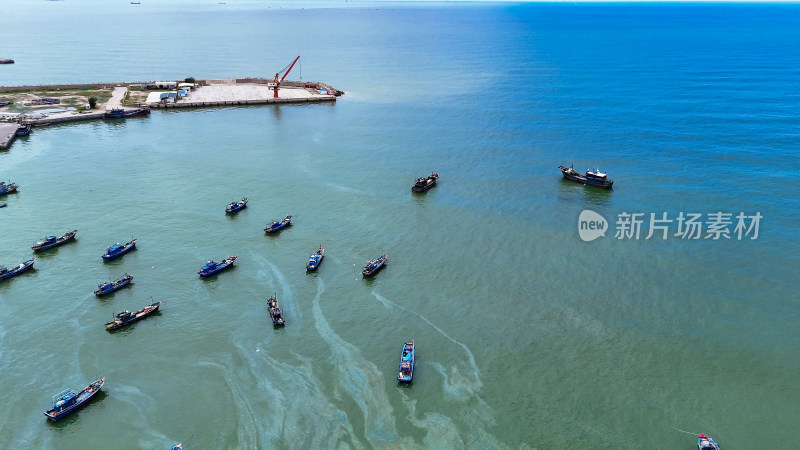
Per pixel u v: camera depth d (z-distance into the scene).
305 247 109.50
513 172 149.00
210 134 189.75
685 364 77.50
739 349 80.19
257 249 108.75
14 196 134.12
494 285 96.19
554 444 65.50
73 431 67.19
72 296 93.50
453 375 75.62
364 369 76.62
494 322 86.50
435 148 171.12
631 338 82.56
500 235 113.88
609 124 191.50
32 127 194.88
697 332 83.75
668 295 92.56
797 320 86.12
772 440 65.56
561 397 72.12
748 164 148.50
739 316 87.19
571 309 89.38
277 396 72.06
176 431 67.19
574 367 77.06
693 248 106.81
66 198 133.12
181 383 74.38
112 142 179.62
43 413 69.44
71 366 77.25
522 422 68.44
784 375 75.38
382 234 114.81
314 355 79.31
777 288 94.00
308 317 87.62
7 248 109.25
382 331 84.44
